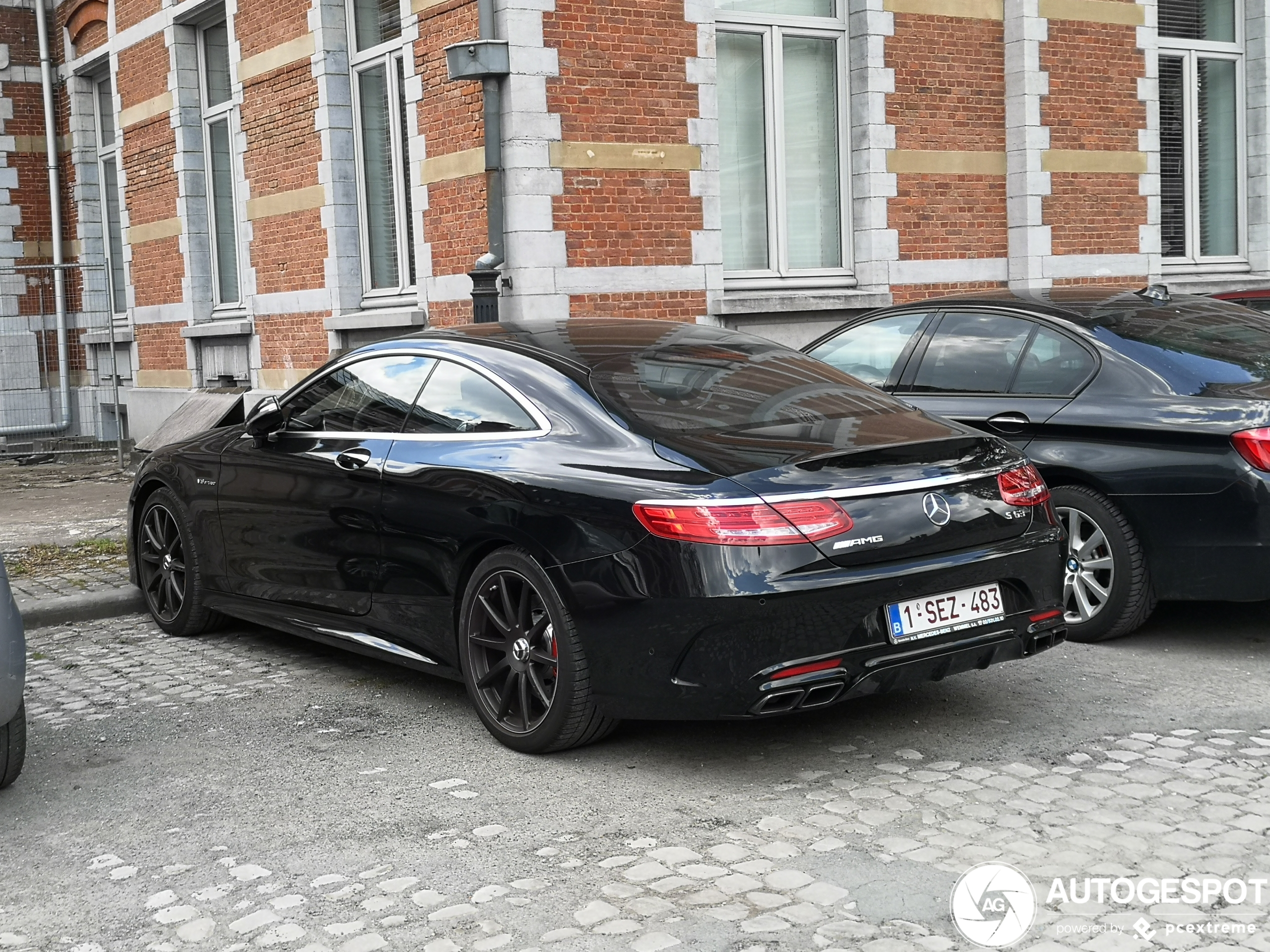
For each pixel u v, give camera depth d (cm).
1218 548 545
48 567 818
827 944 312
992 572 437
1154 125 1320
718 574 400
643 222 1054
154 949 325
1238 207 1440
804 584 400
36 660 624
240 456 595
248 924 336
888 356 668
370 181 1213
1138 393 570
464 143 1045
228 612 620
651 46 1048
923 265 1220
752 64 1172
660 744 470
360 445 532
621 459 437
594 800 417
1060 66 1259
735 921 326
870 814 397
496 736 472
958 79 1227
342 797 430
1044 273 1262
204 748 487
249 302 1360
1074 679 537
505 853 377
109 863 382
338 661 607
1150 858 358
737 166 1174
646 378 480
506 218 1012
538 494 446
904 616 420
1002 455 461
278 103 1277
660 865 364
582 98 1022
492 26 1002
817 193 1212
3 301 1730
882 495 418
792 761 448
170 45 1470
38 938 334
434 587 492
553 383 476
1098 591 579
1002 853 364
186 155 1470
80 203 1747
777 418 461
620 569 419
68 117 1761
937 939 314
